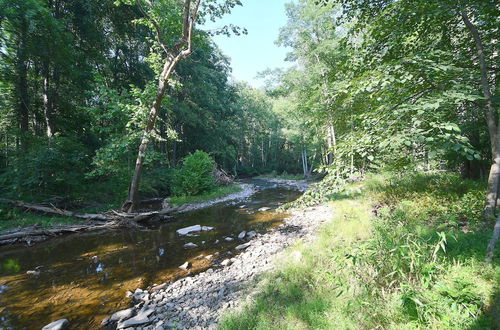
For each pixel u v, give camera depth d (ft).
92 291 16.38
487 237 12.14
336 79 19.27
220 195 60.64
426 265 9.05
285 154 168.96
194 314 12.85
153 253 23.43
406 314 8.29
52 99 51.39
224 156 109.40
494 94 18.15
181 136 94.22
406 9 15.24
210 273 18.11
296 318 9.98
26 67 45.24
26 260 22.58
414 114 13.79
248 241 25.32
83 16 49.06
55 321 12.80
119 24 60.34
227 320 10.71
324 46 50.01
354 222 20.83
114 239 28.84
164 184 64.44
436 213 18.33
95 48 56.29
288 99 76.02
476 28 16.70
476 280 9.04
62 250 25.21
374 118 14.17
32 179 35.91
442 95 13.32
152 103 41.16
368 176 37.06
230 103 116.16
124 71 67.92
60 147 39.96
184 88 80.89
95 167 45.50
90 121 53.72
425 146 14.57
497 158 15.60
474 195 19.88
